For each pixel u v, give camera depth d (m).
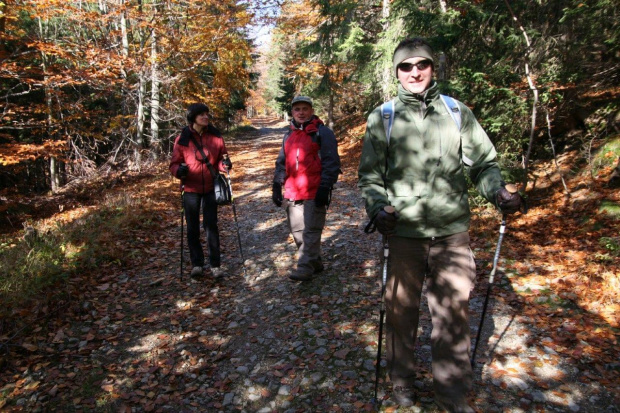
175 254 5.85
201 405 2.80
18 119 12.61
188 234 4.80
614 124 7.13
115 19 12.39
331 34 16.86
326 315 3.89
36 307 3.98
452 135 2.32
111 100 16.33
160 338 3.64
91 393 2.92
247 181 13.07
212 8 13.46
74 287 4.52
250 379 3.05
